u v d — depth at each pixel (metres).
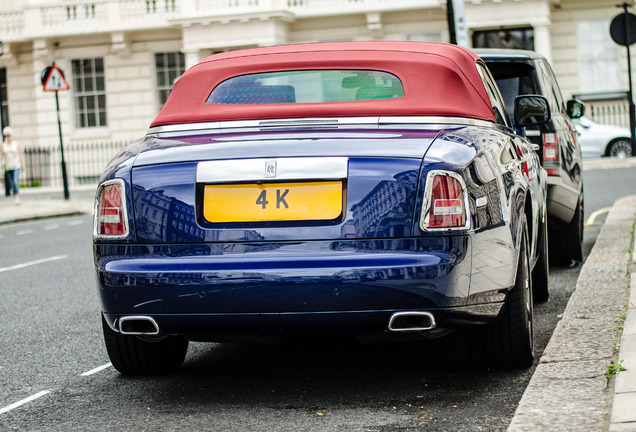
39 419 4.87
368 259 4.49
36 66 36.12
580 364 5.01
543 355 5.26
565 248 9.23
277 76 5.44
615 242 9.68
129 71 35.59
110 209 4.82
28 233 17.08
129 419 4.76
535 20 30.00
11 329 7.54
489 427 4.29
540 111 6.52
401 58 5.36
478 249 4.60
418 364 5.61
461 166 4.59
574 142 9.66
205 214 4.67
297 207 4.59
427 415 4.54
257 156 4.65
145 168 4.80
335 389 5.12
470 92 5.39
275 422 4.55
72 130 35.94
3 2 37.19
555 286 8.14
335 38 33.34
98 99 35.94
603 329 5.75
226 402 4.98
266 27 32.19
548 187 8.56
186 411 4.85
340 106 5.15
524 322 5.15
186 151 4.80
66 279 10.45
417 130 4.89
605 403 4.32
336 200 4.57
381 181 4.55
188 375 5.64
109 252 4.81
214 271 4.57
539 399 4.47
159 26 34.53
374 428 4.37
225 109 5.31
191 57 33.19
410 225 4.53
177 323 4.68
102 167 35.62
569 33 31.61
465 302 4.59
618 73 31.45
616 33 23.42
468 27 30.62
